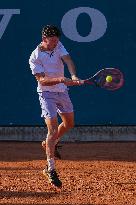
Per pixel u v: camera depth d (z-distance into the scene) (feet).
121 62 124.77
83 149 116.57
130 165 97.96
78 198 69.36
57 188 74.90
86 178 82.33
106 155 109.70
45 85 70.85
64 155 109.70
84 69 124.77
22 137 126.72
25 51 125.49
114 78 67.10
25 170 91.50
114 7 124.16
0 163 100.48
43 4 124.67
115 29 124.47
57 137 75.15
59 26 124.77
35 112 126.31
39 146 120.98
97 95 125.39
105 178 82.48
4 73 126.11
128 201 67.87
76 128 125.90
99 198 69.41
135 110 125.39
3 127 126.93
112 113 125.49
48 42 70.54
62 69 72.95
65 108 75.10
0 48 125.80
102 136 125.80
